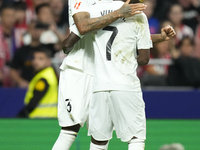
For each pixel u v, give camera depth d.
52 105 24.17
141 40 12.24
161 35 13.64
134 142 12.08
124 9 11.65
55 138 20.56
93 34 12.52
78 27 12.04
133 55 12.28
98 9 12.27
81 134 21.23
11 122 23.66
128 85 11.95
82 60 13.12
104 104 12.20
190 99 24.78
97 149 12.68
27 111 24.36
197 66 26.97
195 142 20.17
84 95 13.12
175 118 24.83
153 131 22.33
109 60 12.02
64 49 12.77
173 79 26.84
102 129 12.34
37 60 23.78
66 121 12.95
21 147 18.81
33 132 21.58
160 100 24.75
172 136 21.33
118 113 12.05
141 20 12.20
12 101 24.59
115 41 11.98
